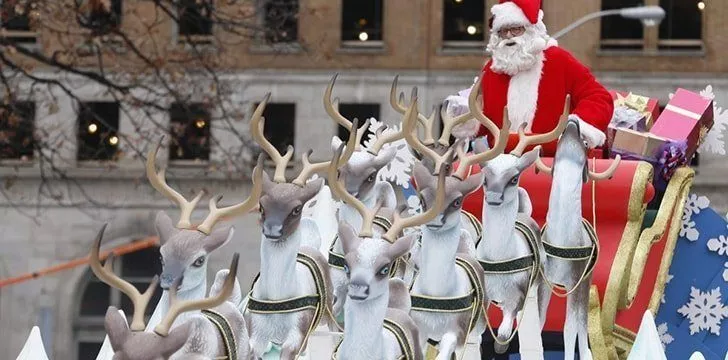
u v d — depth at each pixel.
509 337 13.38
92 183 42.28
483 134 15.38
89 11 29.30
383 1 43.56
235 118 31.62
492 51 15.29
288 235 12.11
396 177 15.28
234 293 12.24
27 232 43.03
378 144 13.53
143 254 42.66
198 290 11.32
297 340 12.37
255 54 42.22
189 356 11.27
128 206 42.34
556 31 42.53
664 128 15.84
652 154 15.35
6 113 28.44
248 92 42.25
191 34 37.09
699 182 42.12
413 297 12.53
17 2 28.06
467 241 13.27
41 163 30.67
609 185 14.45
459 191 12.35
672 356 15.66
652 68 43.09
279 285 12.25
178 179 40.25
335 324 13.05
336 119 13.54
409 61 43.56
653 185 15.30
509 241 13.30
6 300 43.41
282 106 42.94
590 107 15.00
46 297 43.41
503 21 15.16
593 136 14.62
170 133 29.92
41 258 43.06
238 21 33.44
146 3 36.59
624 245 14.38
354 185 13.37
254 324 12.30
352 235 11.52
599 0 42.69
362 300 11.41
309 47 38.88
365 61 43.50
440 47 43.50
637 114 15.88
